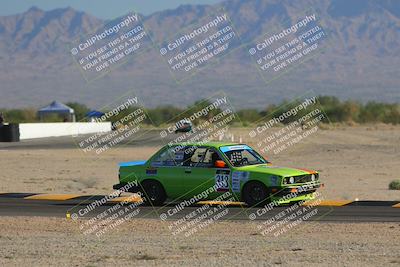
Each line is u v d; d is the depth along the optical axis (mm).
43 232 36781
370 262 26172
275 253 28641
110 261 27359
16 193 54469
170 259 27625
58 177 69062
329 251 29047
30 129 154625
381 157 90125
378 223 38031
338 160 86750
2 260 27875
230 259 27250
